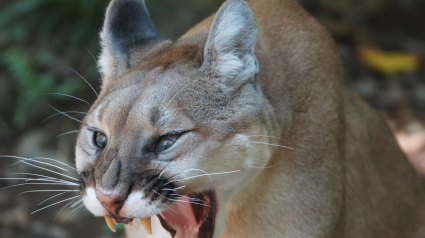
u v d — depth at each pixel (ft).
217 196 26.40
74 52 59.00
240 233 29.89
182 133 24.58
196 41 28.81
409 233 40.16
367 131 36.86
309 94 30.17
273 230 29.43
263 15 31.81
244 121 25.64
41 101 55.52
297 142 29.27
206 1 62.28
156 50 28.71
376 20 69.15
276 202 28.96
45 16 60.54
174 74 25.72
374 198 36.70
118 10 29.01
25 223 46.83
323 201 29.58
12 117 55.62
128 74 26.63
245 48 26.20
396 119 58.23
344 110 33.55
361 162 35.70
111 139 24.27
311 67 30.81
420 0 70.69
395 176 38.86
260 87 27.35
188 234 26.78
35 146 52.24
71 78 57.06
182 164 24.35
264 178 28.32
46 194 49.34
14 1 62.08
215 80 25.61
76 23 59.93
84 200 24.93
